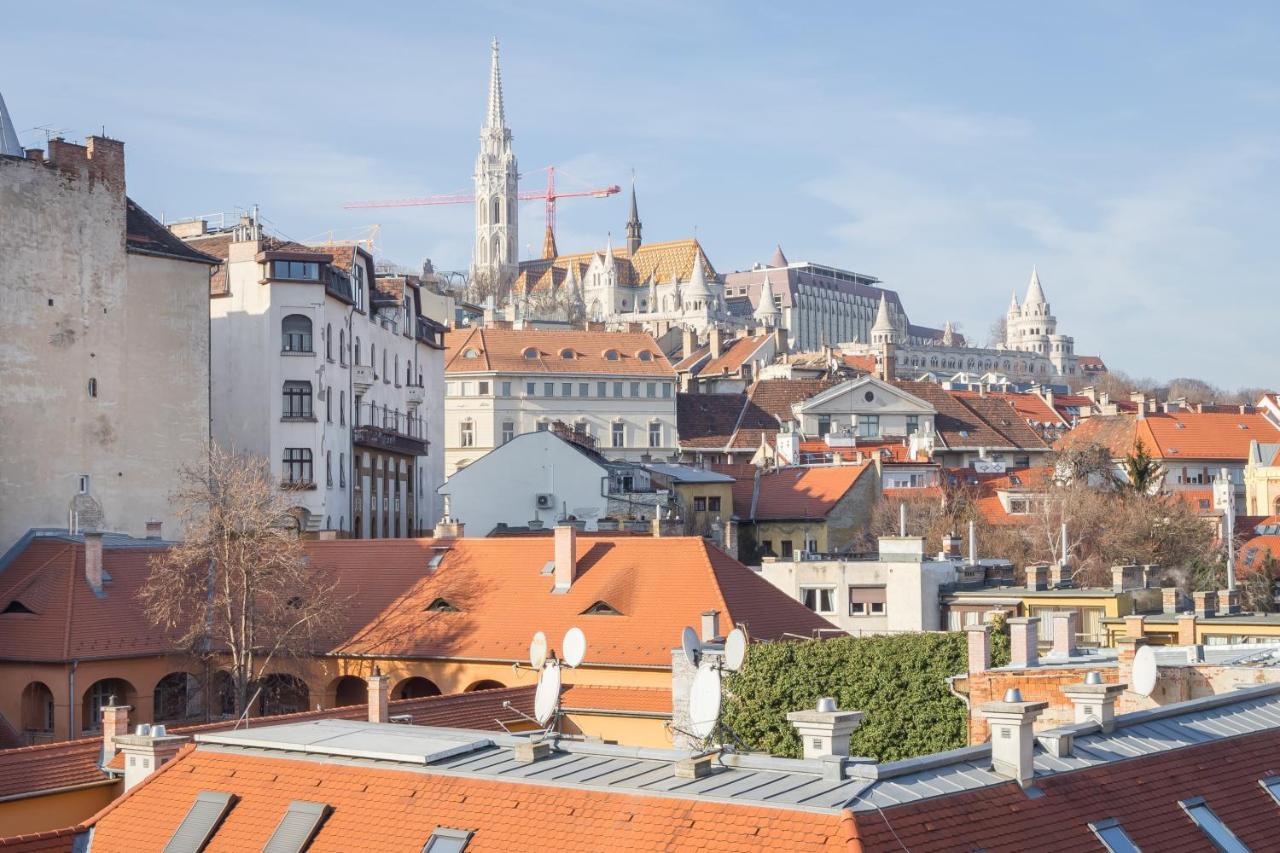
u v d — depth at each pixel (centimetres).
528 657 7644
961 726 6031
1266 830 3678
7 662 7869
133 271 10406
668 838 3222
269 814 3803
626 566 8012
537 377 19962
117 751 5238
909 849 3055
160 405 10469
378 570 8638
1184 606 8881
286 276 11238
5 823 4922
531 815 3462
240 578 8119
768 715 6356
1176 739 3900
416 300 14562
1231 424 19788
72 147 10181
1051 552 11819
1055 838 3284
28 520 9806
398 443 13162
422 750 3881
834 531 12988
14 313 9850
